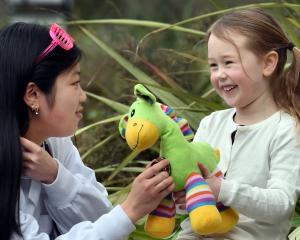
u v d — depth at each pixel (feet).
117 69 15.81
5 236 8.34
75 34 18.24
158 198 8.32
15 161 8.31
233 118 9.80
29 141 8.54
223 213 8.76
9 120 8.40
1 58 8.45
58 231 9.15
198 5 24.59
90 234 8.30
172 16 25.41
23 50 8.44
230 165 9.43
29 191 8.79
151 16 28.22
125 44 16.08
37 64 8.42
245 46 9.29
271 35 9.46
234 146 9.49
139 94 8.16
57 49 8.47
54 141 9.47
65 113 8.61
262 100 9.51
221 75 9.34
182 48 16.08
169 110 8.45
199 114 12.01
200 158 8.41
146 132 8.00
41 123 8.63
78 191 8.88
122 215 8.34
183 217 9.26
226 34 9.34
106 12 28.17
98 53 18.06
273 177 9.08
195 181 8.21
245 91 9.34
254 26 9.39
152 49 17.62
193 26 15.53
